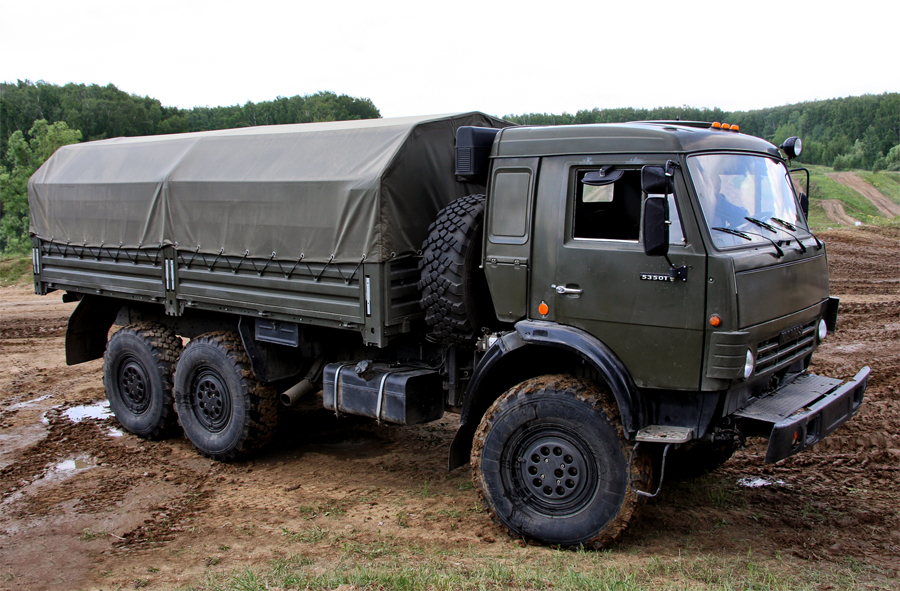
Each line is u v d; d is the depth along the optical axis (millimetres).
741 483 6223
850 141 121062
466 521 5574
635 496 4727
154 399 7711
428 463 7066
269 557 5016
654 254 4332
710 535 5195
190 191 6875
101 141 8586
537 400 4957
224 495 6336
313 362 7043
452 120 6285
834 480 6238
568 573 4348
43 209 8531
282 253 6227
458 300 5379
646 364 4688
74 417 8805
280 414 7082
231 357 6875
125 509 6031
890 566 4645
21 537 5527
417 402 5902
